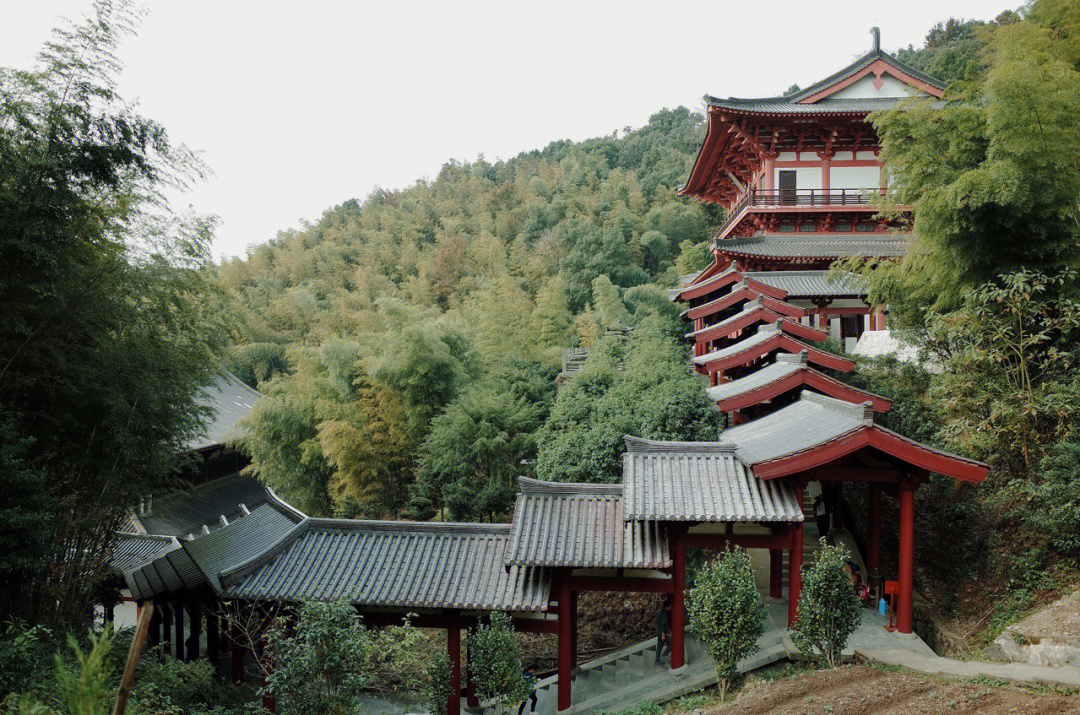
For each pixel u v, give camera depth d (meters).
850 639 12.80
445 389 30.81
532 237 81.62
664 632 14.15
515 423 28.80
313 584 13.71
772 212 31.97
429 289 70.88
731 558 11.73
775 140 31.61
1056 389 14.10
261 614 14.25
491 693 12.15
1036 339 14.40
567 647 13.68
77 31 12.48
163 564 20.61
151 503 27.83
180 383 15.90
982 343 15.68
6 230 11.92
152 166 13.74
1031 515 13.50
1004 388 14.90
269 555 14.27
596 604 19.97
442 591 13.48
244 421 31.39
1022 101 15.25
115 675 11.84
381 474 30.17
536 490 14.63
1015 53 16.14
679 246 70.88
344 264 77.94
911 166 18.31
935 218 16.45
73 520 14.02
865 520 18.45
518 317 50.06
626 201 83.38
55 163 11.98
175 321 15.99
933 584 15.36
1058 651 10.83
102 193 14.25
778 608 14.81
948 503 16.50
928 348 19.33
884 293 20.33
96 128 12.55
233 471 36.50
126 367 14.14
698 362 22.92
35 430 13.91
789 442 14.21
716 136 33.91
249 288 70.88
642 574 13.81
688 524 13.59
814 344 25.00
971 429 15.16
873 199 21.70
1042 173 15.34
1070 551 13.34
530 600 13.16
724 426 20.36
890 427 19.17
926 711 9.46
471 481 27.02
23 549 11.34
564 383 33.22
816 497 19.17
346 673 9.35
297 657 9.30
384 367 30.17
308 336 59.38
